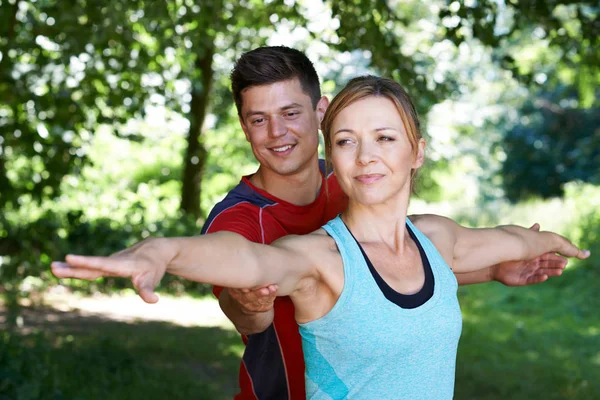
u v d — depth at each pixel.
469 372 8.23
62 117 9.29
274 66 3.08
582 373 8.49
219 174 21.00
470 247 2.84
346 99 2.44
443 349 2.40
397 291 2.36
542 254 3.04
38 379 6.02
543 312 12.54
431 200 30.95
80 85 9.42
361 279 2.31
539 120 29.55
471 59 22.23
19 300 10.68
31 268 12.35
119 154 21.41
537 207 20.70
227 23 8.31
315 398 2.38
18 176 11.29
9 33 8.96
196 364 8.15
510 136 30.31
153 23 8.52
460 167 32.34
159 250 1.78
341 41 7.64
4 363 5.95
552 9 7.62
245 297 2.13
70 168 9.57
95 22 8.12
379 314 2.30
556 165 28.97
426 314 2.35
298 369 3.00
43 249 13.07
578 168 27.86
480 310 12.73
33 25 8.66
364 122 2.41
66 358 7.12
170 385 6.98
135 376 7.08
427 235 2.71
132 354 8.05
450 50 14.57
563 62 8.36
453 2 7.38
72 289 12.41
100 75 9.47
